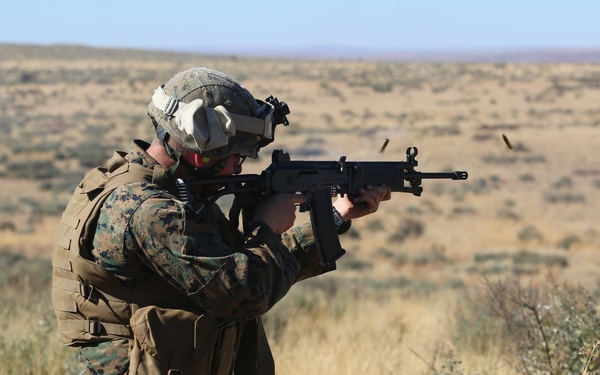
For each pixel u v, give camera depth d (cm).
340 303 2091
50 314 1309
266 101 497
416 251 6078
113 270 454
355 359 1017
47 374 935
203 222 455
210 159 478
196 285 443
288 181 504
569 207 8144
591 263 5472
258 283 452
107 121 17025
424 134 14088
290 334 1495
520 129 14662
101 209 459
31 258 4003
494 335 1270
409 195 8731
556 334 837
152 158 473
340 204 559
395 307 2141
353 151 11950
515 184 9606
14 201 8006
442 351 1102
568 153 11981
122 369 459
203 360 459
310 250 542
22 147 12319
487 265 5350
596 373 754
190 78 466
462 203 8331
